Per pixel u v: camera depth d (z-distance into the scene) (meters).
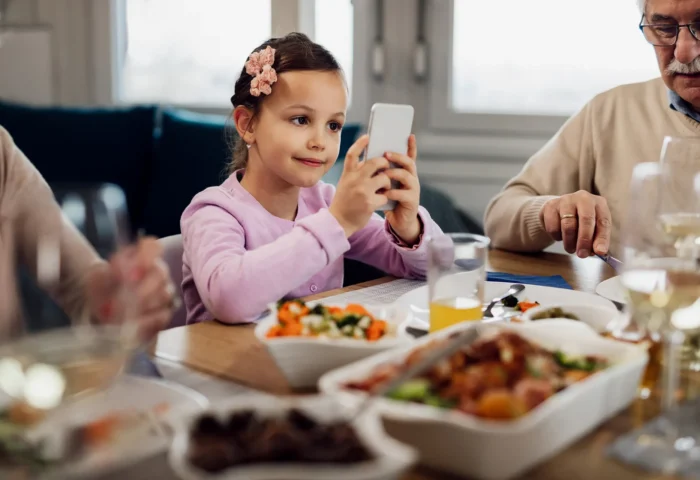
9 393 0.64
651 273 0.71
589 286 1.32
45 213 0.69
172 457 0.52
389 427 0.61
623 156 1.93
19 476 0.56
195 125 2.69
